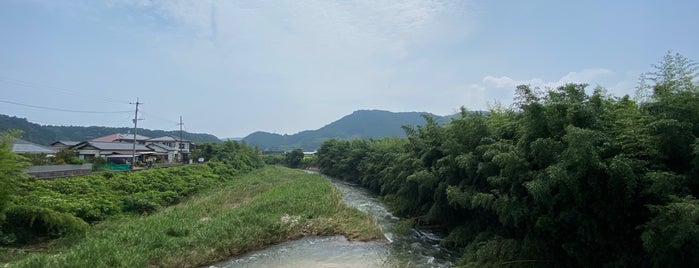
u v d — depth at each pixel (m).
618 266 10.02
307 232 20.39
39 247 15.97
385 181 31.56
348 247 18.14
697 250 8.00
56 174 29.73
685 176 8.77
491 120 18.31
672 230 8.08
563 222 10.91
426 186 20.39
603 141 10.34
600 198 9.98
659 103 9.61
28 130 82.81
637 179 9.36
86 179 27.27
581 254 10.95
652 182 8.95
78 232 17.47
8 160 15.59
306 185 37.44
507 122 16.19
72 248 14.48
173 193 30.62
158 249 14.83
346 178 57.44
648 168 9.51
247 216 20.34
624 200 9.62
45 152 49.72
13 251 15.05
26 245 16.02
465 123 18.27
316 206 24.91
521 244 12.84
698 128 9.14
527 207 11.72
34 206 17.33
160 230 17.28
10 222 16.12
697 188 8.94
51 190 23.17
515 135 14.80
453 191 16.11
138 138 85.25
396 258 16.31
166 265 14.19
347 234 20.06
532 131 12.02
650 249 8.50
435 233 20.72
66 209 19.58
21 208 16.50
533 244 12.16
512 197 12.38
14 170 16.50
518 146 12.51
